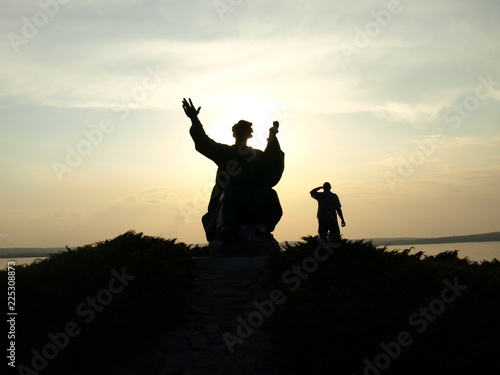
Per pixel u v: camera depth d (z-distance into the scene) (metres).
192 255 12.50
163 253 10.85
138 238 11.35
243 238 11.93
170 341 8.26
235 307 9.48
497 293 8.30
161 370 7.46
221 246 11.89
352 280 8.99
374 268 9.52
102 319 7.91
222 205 12.15
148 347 8.16
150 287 9.07
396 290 8.46
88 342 7.72
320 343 7.23
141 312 8.22
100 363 7.79
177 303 8.88
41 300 8.05
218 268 11.56
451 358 6.89
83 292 8.41
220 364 7.60
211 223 12.65
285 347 7.52
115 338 7.83
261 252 11.89
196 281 10.60
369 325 7.29
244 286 10.45
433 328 7.32
